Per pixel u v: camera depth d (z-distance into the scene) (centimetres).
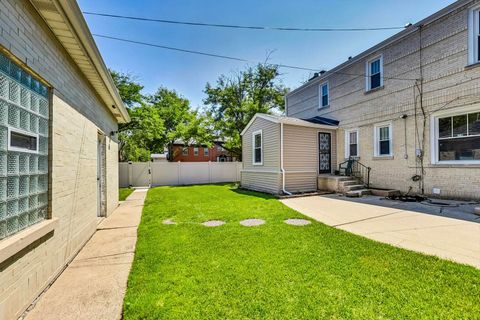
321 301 230
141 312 219
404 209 641
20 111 240
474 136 693
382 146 957
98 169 641
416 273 282
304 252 353
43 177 283
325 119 1218
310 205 736
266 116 1068
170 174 1650
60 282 286
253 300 234
